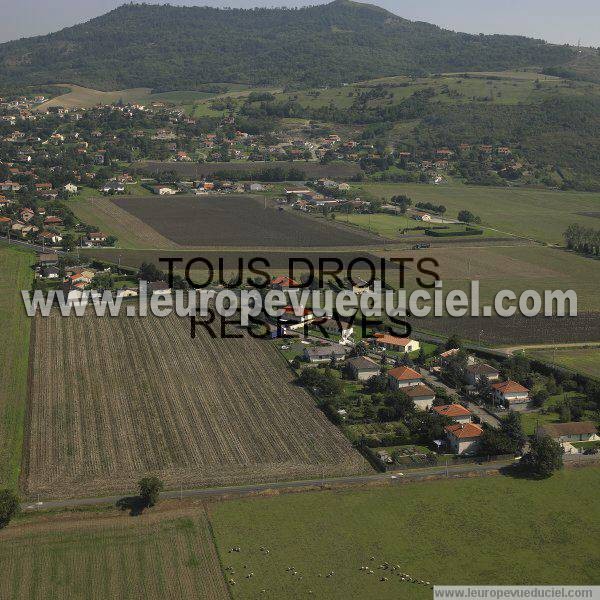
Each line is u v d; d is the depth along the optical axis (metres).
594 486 116.19
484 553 99.12
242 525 104.38
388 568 95.62
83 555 97.06
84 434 131.00
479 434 126.50
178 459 123.12
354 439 129.88
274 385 153.50
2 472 117.50
